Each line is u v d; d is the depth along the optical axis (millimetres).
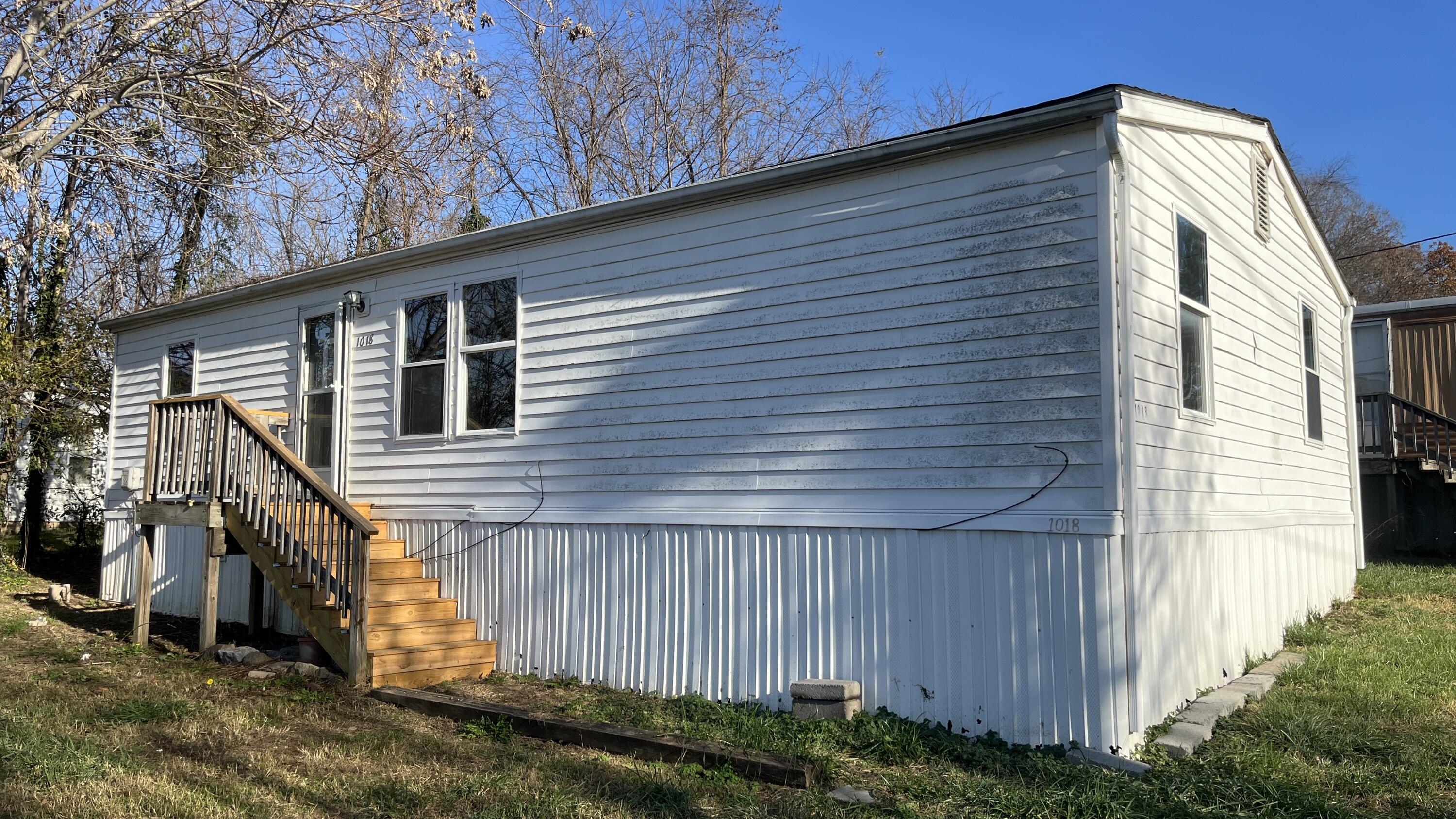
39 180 13977
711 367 8195
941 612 6797
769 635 7613
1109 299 6336
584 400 9023
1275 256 10102
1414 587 12109
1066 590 6305
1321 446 11359
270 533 9453
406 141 19156
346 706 7844
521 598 9289
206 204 19016
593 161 24438
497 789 5633
